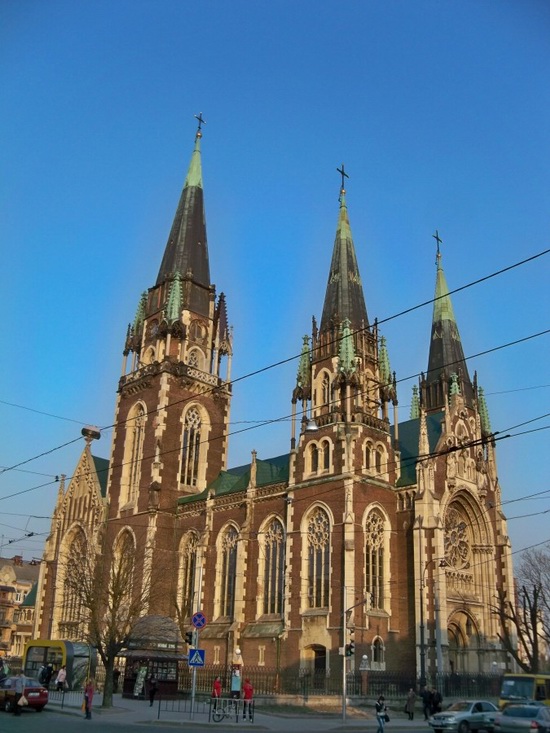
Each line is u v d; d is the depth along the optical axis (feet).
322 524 238.89
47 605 329.93
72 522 334.03
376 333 281.13
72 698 197.57
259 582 254.88
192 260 349.61
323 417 254.06
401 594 235.61
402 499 247.29
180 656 215.31
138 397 325.21
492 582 262.26
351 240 302.04
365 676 208.64
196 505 290.56
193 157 381.19
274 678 222.28
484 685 226.79
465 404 305.53
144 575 257.34
